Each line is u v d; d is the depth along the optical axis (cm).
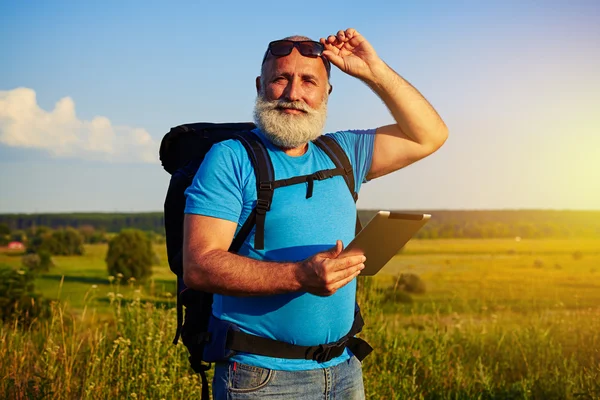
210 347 238
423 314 701
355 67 271
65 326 565
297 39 259
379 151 282
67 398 435
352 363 259
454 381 540
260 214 235
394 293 695
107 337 558
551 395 522
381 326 560
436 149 289
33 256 4441
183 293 252
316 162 254
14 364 478
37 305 845
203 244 229
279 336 236
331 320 243
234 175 237
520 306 872
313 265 212
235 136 251
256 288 218
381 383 481
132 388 442
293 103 248
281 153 249
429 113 282
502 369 604
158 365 456
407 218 214
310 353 238
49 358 463
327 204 246
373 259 239
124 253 4097
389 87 275
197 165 266
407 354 525
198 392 445
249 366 233
